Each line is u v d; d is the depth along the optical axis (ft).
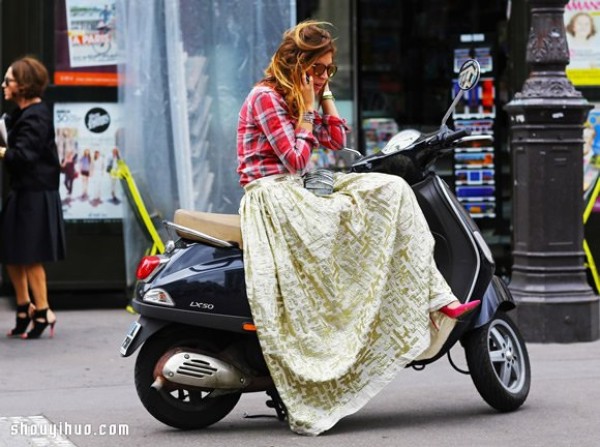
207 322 27.76
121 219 48.14
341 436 27.91
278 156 28.37
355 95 51.70
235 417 30.68
